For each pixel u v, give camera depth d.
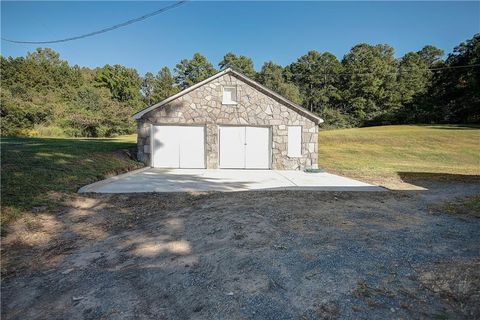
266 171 13.58
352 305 2.89
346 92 56.44
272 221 5.36
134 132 35.38
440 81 47.16
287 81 62.88
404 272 3.55
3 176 7.11
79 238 4.95
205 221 5.46
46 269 3.93
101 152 12.77
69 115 30.31
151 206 6.74
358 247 4.27
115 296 3.25
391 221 5.63
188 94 13.96
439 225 5.45
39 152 10.20
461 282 3.29
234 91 14.22
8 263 4.08
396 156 19.81
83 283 3.55
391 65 62.97
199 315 2.85
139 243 4.67
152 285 3.45
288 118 14.28
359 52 64.25
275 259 3.87
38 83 44.16
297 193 8.12
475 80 40.16
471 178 11.56
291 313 2.81
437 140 23.95
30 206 5.96
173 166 14.05
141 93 59.41
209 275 3.59
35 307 3.11
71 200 6.79
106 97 41.50
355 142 24.81
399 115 48.88
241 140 14.27
